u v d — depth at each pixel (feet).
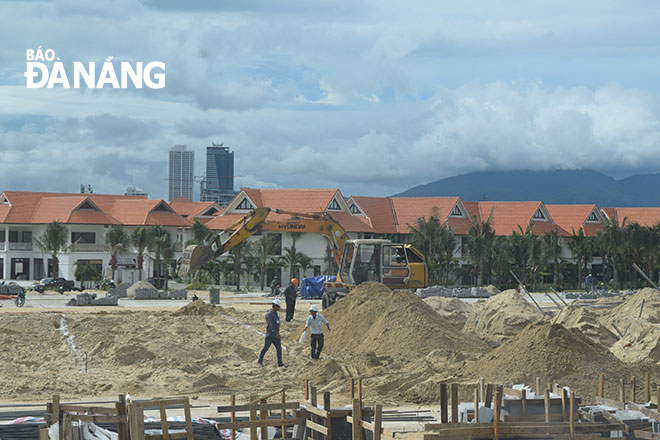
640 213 329.72
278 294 215.10
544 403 44.57
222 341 93.91
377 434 38.81
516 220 303.07
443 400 45.78
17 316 105.29
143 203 294.87
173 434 39.40
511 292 112.06
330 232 144.46
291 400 63.26
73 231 276.82
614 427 42.52
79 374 75.92
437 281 268.21
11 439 44.75
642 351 86.07
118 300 187.01
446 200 298.35
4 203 286.66
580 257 278.67
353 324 93.81
